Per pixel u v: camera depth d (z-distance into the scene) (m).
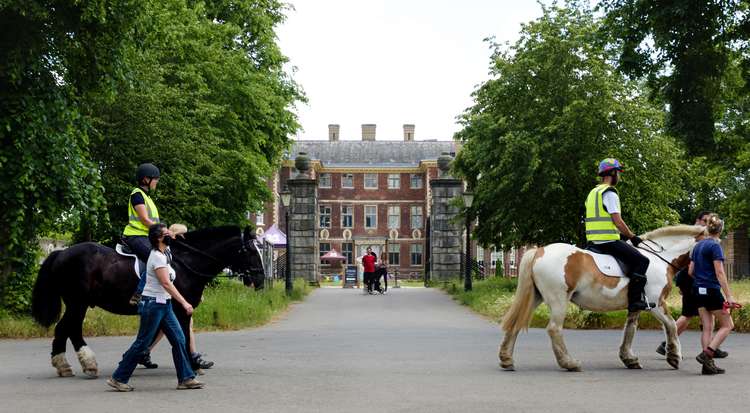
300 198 40.03
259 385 9.27
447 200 38.22
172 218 24.41
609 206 10.70
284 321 20.55
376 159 79.19
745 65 20.92
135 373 10.54
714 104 21.20
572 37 26.81
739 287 26.38
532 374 10.14
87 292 10.21
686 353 12.55
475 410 7.55
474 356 12.27
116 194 22.38
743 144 22.42
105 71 17.67
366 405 7.86
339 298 31.00
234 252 10.79
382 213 77.75
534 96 27.25
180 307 10.40
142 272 10.19
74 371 10.84
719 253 10.50
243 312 19.05
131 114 21.80
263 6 34.62
